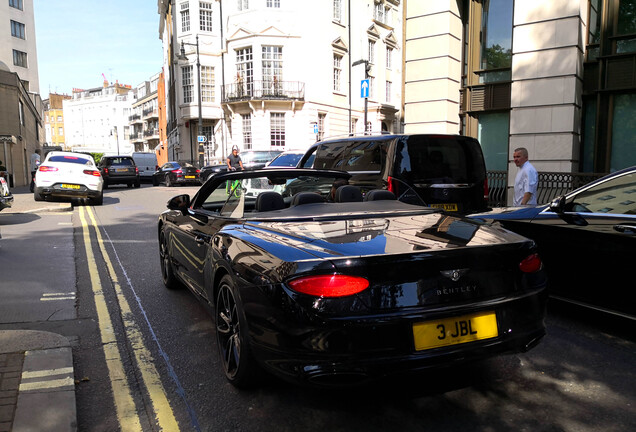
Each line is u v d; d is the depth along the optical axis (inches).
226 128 1358.3
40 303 186.5
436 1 487.5
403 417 104.2
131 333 156.6
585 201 163.8
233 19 1251.8
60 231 364.8
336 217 130.1
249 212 146.2
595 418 103.3
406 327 92.9
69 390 111.4
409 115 518.0
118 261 265.0
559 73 408.8
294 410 108.0
